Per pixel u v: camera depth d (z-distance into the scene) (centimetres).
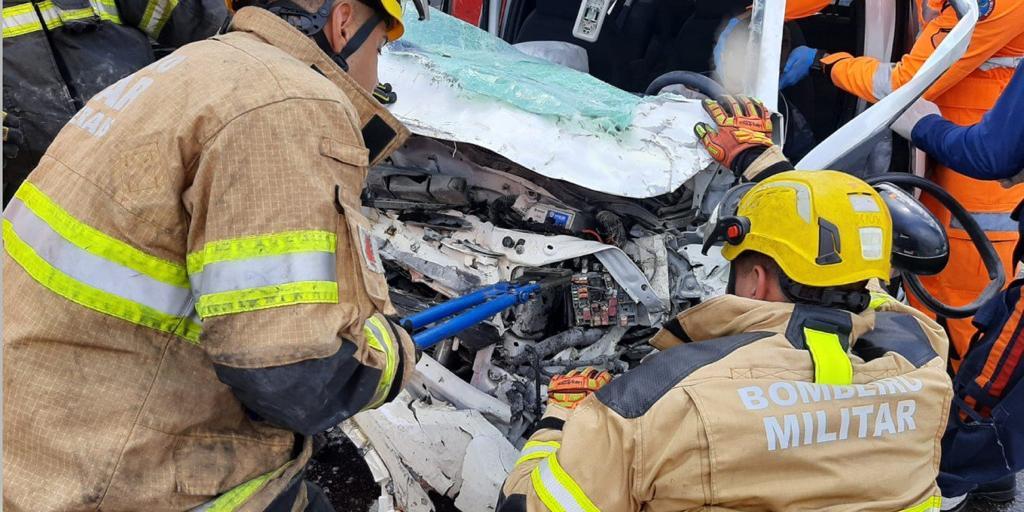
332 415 106
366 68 129
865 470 120
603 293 230
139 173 101
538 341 240
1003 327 206
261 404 102
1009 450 204
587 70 324
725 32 289
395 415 208
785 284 135
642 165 216
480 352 238
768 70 259
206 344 100
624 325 234
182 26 246
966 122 287
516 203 232
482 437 207
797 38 338
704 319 144
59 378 103
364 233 107
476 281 227
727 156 221
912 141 269
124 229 101
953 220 287
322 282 99
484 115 218
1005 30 260
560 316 250
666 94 246
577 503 121
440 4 384
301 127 102
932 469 129
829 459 118
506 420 228
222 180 99
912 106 269
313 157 102
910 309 158
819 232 130
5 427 103
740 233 140
